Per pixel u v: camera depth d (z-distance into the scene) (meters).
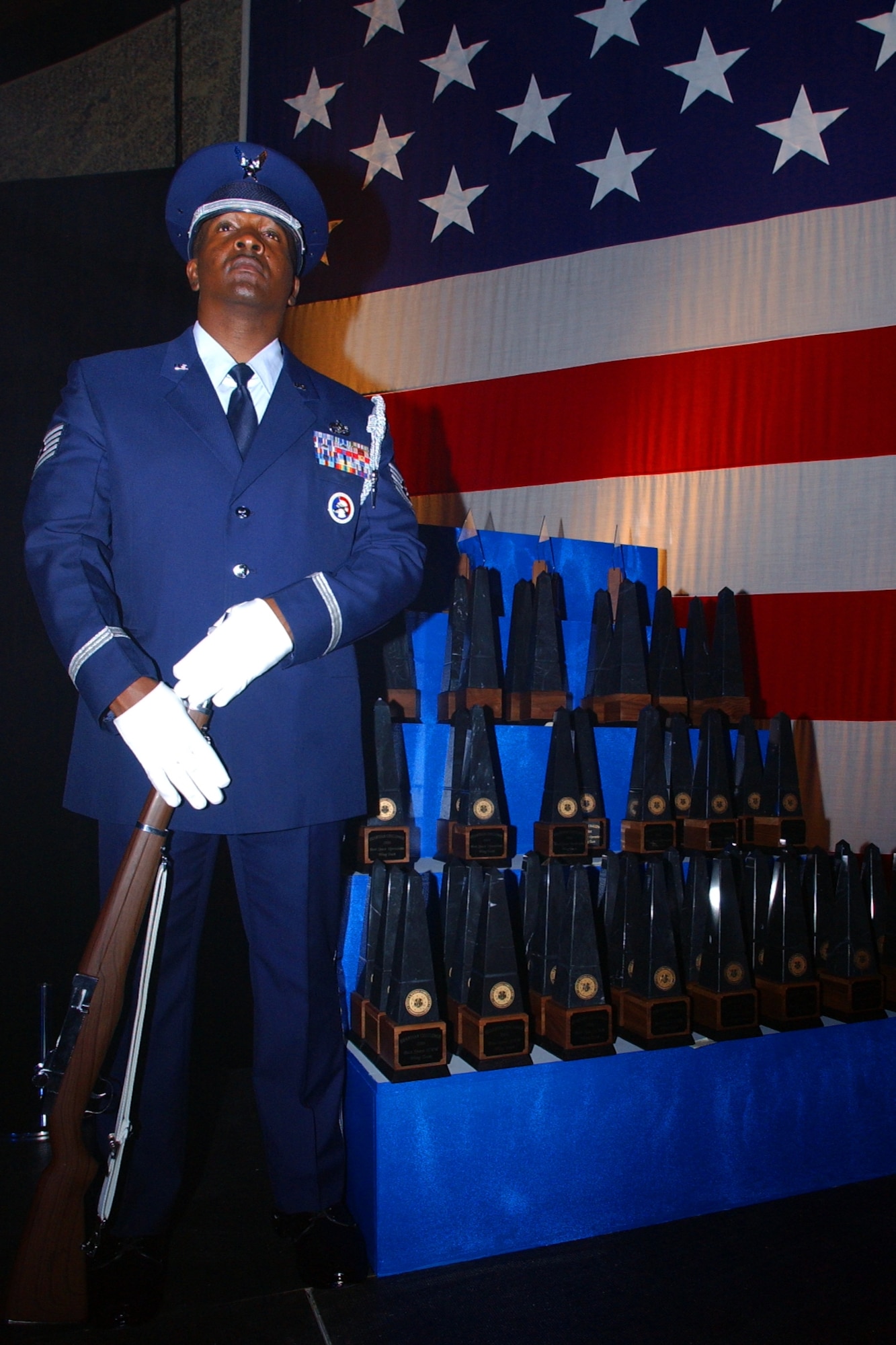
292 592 1.22
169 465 1.26
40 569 1.19
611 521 3.33
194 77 4.08
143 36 4.09
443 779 1.92
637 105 3.45
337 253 3.91
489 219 3.68
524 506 3.48
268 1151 1.42
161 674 1.25
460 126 3.76
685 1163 1.52
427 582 2.22
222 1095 1.94
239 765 1.26
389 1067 1.41
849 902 1.72
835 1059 1.63
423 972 1.42
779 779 2.05
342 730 1.37
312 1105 1.41
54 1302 1.14
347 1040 1.58
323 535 1.34
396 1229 1.35
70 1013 1.13
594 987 1.51
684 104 3.36
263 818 1.27
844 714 2.95
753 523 3.12
